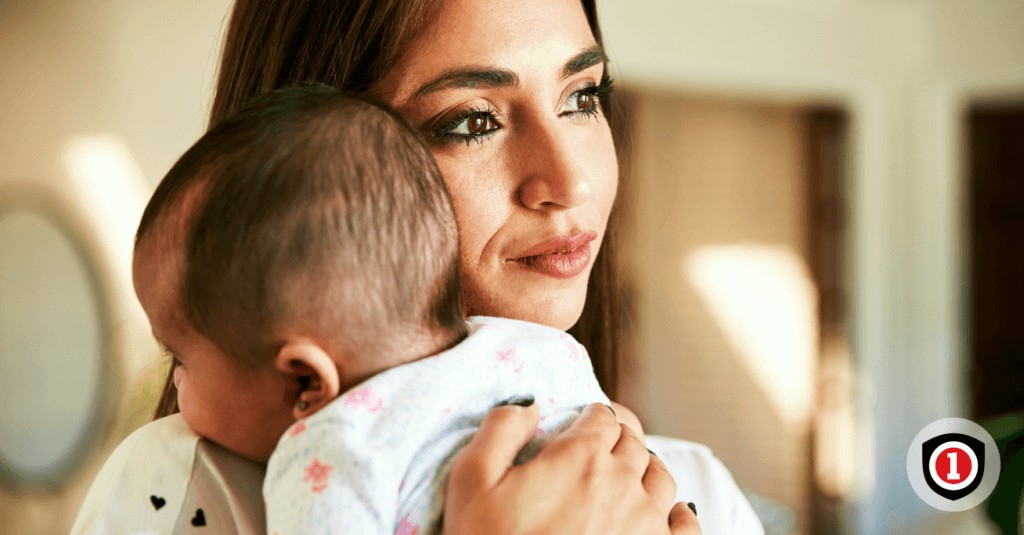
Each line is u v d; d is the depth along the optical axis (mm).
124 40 3234
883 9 4902
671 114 5180
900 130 4980
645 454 654
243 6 923
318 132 616
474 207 778
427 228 632
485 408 634
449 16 770
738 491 1072
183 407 649
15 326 2982
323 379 587
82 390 2943
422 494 575
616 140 1266
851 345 4969
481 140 785
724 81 4633
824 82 4812
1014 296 4820
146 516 625
